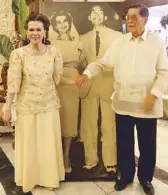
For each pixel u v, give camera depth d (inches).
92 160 112.6
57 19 102.0
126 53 91.5
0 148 154.7
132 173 108.0
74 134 110.8
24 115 100.1
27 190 104.3
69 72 105.8
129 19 88.2
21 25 142.8
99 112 109.3
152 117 94.8
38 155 104.4
